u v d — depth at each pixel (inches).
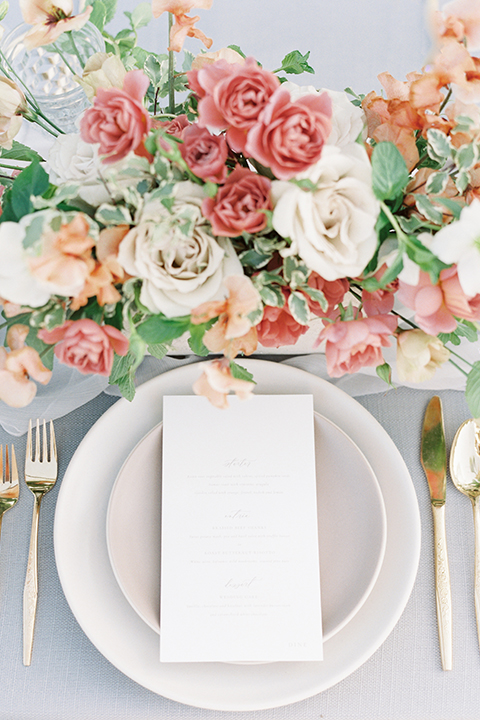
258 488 23.0
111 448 23.8
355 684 22.5
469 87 16.3
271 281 16.4
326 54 35.9
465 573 24.0
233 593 22.0
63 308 15.7
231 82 14.6
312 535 22.6
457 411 26.2
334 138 16.3
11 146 21.1
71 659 22.6
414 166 18.1
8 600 23.3
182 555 22.4
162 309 15.3
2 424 25.0
